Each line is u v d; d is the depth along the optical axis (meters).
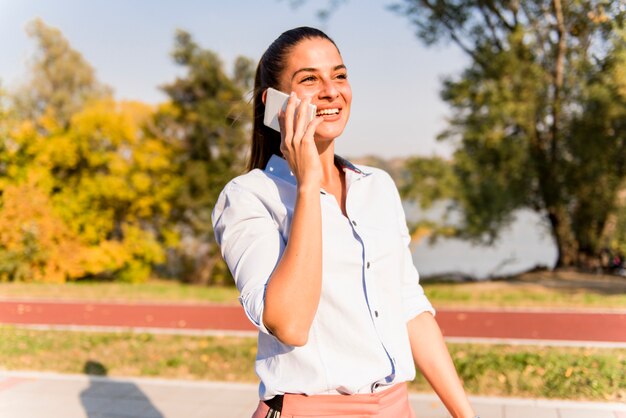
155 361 7.07
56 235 16.81
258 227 1.53
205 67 17.44
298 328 1.34
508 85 14.80
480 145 14.99
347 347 1.52
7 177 17.11
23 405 5.62
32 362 7.07
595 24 13.77
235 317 10.55
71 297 13.13
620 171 15.50
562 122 15.19
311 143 1.41
